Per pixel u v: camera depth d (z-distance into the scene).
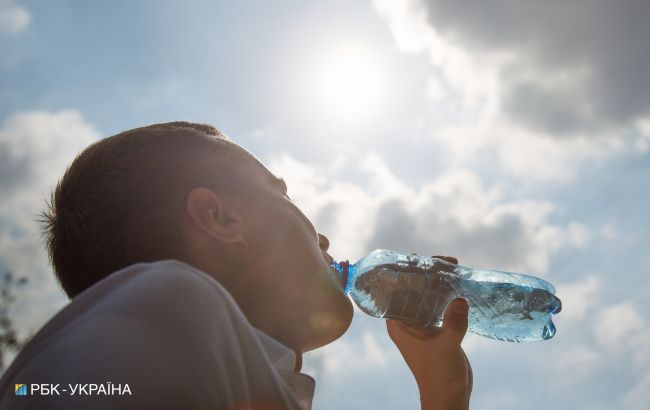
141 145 1.25
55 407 0.69
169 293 0.77
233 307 0.86
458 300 1.92
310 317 1.29
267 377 0.84
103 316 0.75
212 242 1.19
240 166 1.31
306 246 1.32
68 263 1.23
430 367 1.92
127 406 0.67
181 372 0.70
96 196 1.22
